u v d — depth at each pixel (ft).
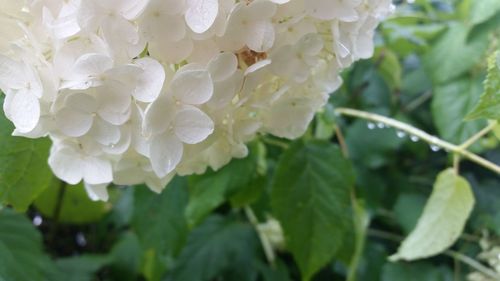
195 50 0.52
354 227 0.89
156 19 0.49
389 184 1.23
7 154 0.64
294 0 0.53
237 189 0.85
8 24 0.53
